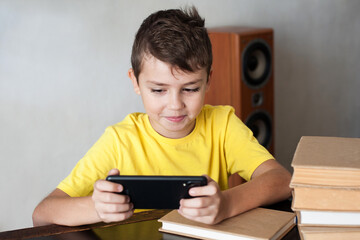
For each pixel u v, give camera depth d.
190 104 0.98
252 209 0.88
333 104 3.51
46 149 2.25
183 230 0.82
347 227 0.70
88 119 2.35
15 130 2.16
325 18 3.30
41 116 2.22
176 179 0.77
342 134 3.62
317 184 0.70
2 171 2.15
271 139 2.67
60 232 0.85
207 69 1.00
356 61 3.59
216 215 0.79
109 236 0.83
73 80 2.28
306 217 0.72
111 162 1.14
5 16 2.07
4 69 2.09
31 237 0.83
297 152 0.77
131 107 2.49
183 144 1.17
